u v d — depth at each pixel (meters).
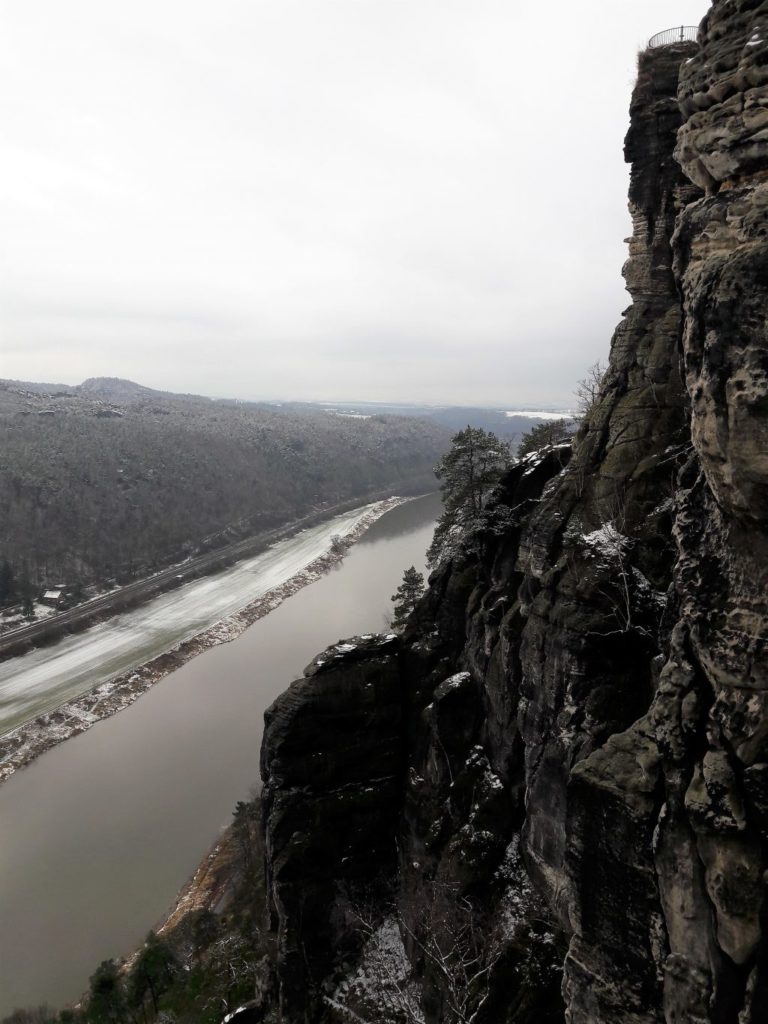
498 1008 23.56
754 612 11.84
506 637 30.61
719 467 12.01
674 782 12.43
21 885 52.53
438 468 44.75
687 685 12.91
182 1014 38.06
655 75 28.34
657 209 29.08
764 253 11.12
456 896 28.08
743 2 12.42
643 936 12.80
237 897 48.75
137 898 51.03
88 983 44.00
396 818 35.81
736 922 11.07
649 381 28.56
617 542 25.39
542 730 26.34
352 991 30.78
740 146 12.10
